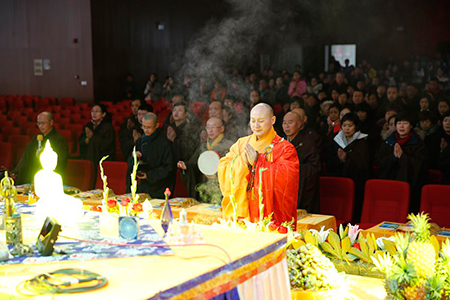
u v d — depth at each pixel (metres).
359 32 23.75
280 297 2.36
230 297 2.05
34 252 2.23
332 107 8.74
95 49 19.75
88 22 19.56
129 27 21.19
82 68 19.83
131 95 19.38
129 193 6.46
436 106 9.83
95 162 8.88
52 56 20.25
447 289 2.69
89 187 7.25
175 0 22.91
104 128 8.95
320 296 2.83
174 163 6.68
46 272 1.97
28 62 20.69
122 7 20.86
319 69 23.92
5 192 2.42
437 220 5.45
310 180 6.08
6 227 2.37
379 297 2.89
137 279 1.87
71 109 16.31
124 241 2.34
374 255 3.29
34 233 2.55
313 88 15.76
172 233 2.34
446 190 5.45
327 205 6.23
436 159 7.63
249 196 4.24
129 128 8.89
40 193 2.69
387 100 11.73
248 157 4.17
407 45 23.56
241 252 2.15
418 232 2.93
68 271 1.95
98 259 2.10
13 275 1.97
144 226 2.63
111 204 3.13
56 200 2.67
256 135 4.38
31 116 14.79
